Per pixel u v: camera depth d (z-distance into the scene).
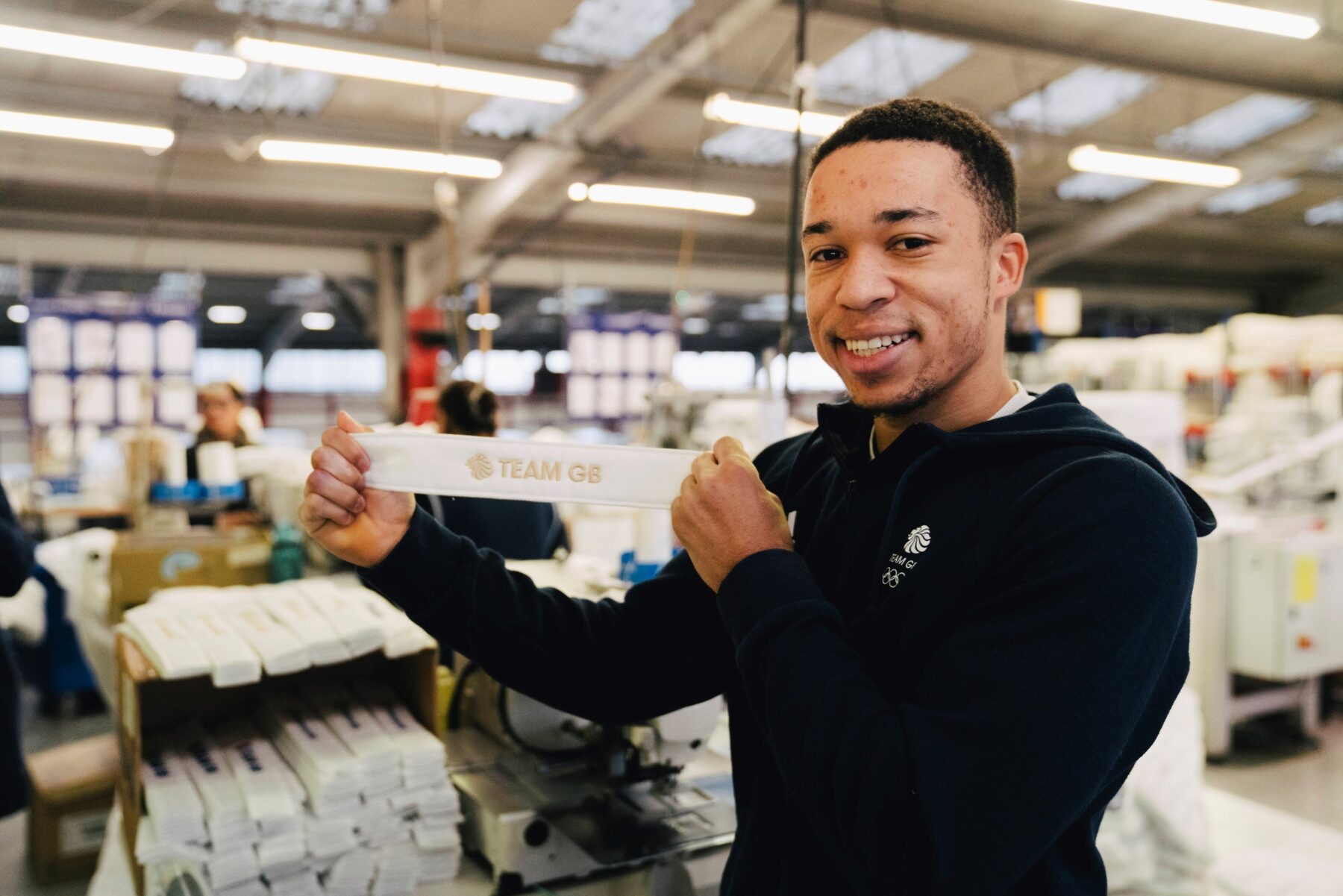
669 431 3.91
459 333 3.15
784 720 0.64
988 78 8.54
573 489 0.88
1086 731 0.58
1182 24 7.80
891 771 0.59
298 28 6.43
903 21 7.25
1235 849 1.99
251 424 4.85
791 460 1.01
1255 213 13.33
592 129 8.22
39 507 5.56
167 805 1.25
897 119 0.73
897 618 0.72
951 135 0.72
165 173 8.55
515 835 1.35
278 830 1.28
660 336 10.01
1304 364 5.50
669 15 7.18
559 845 1.37
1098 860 0.70
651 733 1.44
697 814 1.48
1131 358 5.65
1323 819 3.46
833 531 0.83
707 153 9.84
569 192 8.05
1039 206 11.63
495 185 8.96
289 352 19.62
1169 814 1.62
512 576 0.98
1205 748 3.98
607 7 7.11
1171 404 2.83
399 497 0.90
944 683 0.63
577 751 1.58
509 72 4.86
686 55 7.09
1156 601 0.61
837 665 0.65
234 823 1.25
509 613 0.94
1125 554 0.61
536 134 8.79
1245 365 5.57
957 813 0.57
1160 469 0.70
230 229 10.11
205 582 2.92
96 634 3.22
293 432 18.72
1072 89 9.10
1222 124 10.23
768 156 10.02
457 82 4.80
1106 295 15.90
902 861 0.59
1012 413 0.75
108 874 1.44
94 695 4.45
